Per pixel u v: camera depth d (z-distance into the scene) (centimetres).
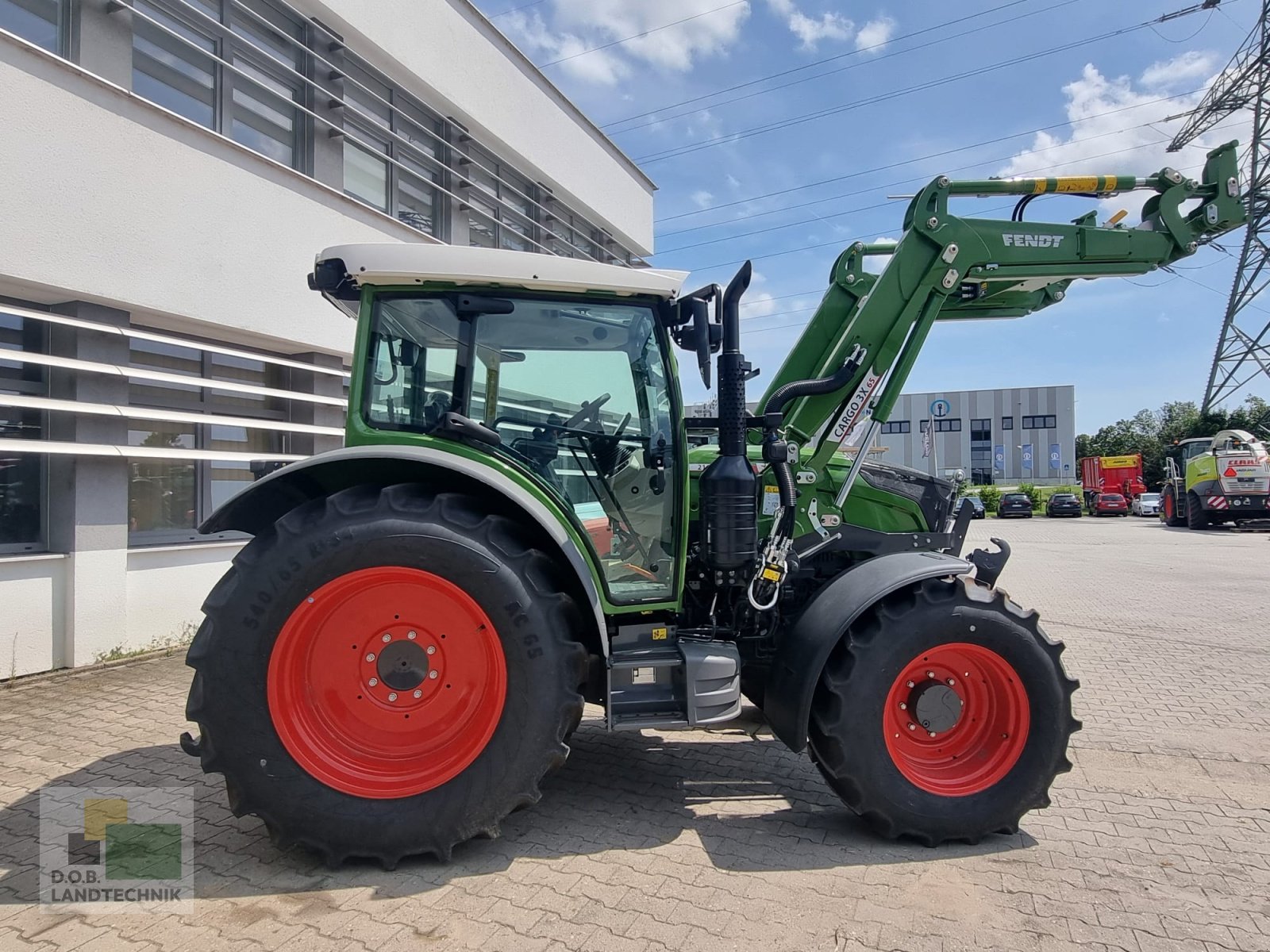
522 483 299
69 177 487
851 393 362
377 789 262
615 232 1288
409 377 305
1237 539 1806
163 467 588
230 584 259
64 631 507
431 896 246
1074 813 319
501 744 265
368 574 262
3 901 241
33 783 334
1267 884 258
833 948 218
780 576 327
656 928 227
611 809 318
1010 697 296
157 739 388
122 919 231
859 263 386
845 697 283
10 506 491
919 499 390
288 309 651
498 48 946
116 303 522
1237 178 382
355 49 748
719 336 320
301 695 266
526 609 266
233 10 627
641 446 327
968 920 233
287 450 694
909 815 281
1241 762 381
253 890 249
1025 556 1461
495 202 962
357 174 759
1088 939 224
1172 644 663
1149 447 4944
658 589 323
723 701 290
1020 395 4897
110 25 521
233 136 625
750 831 297
